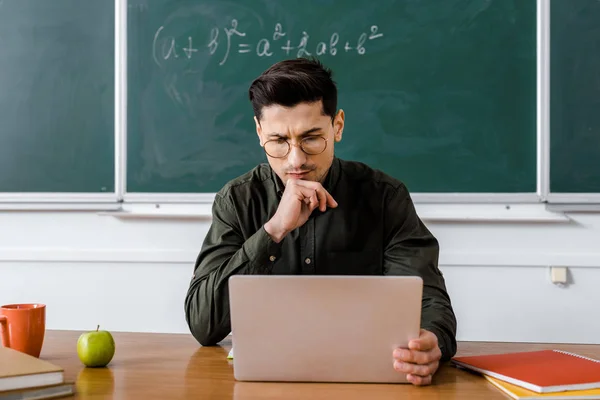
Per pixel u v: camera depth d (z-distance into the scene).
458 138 2.30
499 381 0.94
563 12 2.27
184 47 2.39
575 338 2.29
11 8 2.45
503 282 2.31
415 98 2.31
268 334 0.96
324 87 1.19
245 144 2.38
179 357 1.15
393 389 0.93
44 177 2.45
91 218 2.44
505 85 2.28
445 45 2.30
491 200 2.29
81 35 2.43
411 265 1.39
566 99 2.27
